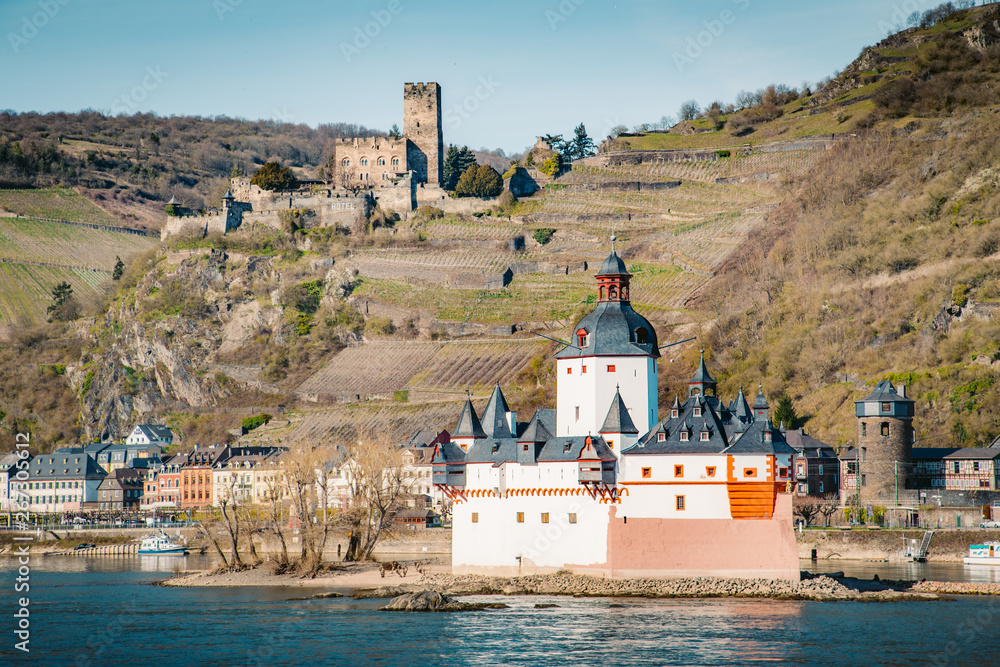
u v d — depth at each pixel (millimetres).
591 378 144125
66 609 133250
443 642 108438
